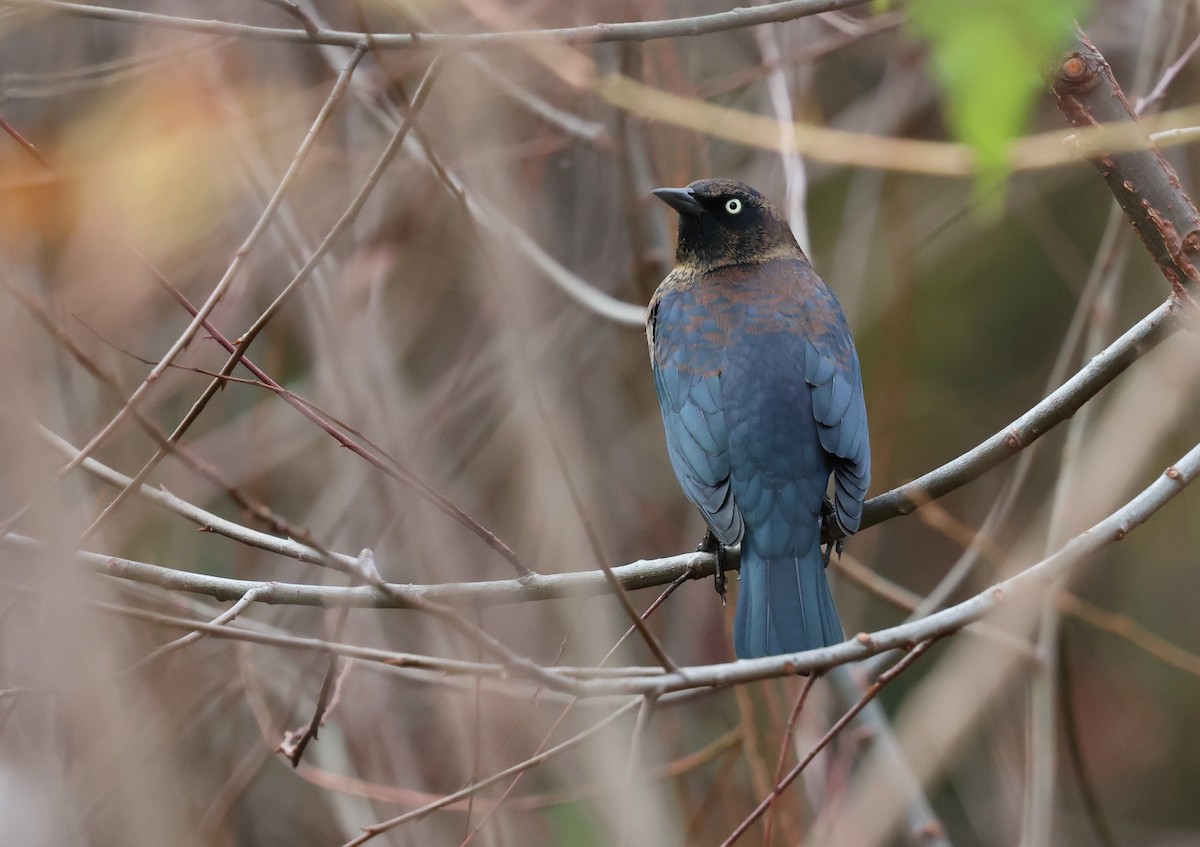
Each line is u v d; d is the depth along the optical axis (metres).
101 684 6.36
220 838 12.03
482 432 13.62
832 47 13.02
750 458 9.45
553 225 14.10
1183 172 12.83
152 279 11.56
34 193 10.46
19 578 7.90
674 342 10.19
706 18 8.14
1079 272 16.89
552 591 8.26
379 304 12.58
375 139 13.02
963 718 11.45
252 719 13.32
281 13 12.38
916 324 17.20
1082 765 11.74
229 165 11.80
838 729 6.76
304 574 13.28
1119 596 17.47
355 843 6.99
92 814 9.50
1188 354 12.39
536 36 7.91
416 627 13.05
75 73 11.34
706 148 13.59
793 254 10.88
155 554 12.80
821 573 9.12
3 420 6.18
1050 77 7.04
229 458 13.31
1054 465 17.17
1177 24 11.73
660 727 13.11
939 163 10.82
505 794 7.84
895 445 17.83
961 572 12.07
